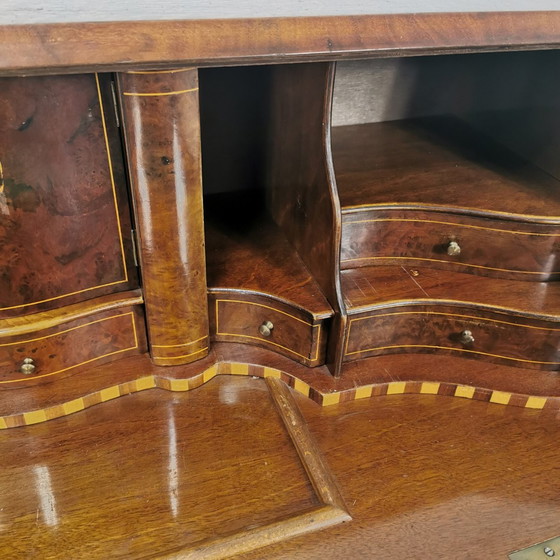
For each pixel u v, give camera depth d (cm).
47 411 143
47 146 117
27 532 122
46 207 124
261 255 165
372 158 179
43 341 140
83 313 140
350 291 154
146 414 149
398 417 152
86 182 125
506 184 167
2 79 106
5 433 142
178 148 120
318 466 137
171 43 105
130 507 128
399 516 129
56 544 120
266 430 147
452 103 207
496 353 161
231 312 157
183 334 150
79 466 136
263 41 110
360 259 163
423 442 146
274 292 152
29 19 102
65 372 149
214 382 159
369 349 160
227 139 184
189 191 128
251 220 180
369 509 130
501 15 121
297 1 126
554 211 154
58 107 113
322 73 125
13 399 144
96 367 154
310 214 150
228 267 160
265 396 156
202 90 173
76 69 102
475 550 123
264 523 126
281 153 161
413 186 163
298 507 130
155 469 136
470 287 159
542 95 169
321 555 121
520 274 162
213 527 125
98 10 112
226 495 131
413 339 161
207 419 149
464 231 157
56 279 136
